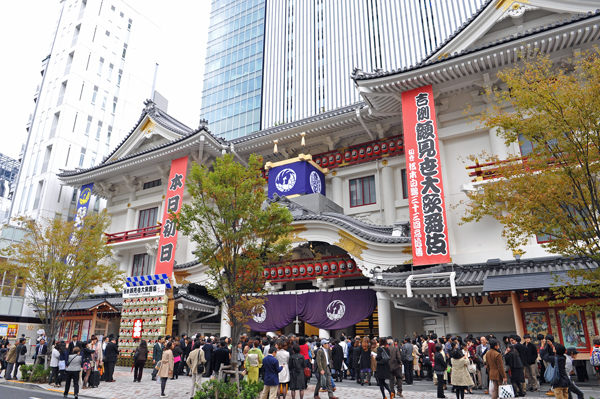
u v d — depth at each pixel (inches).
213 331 1018.1
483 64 717.3
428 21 2201.0
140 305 937.5
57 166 1540.4
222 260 490.3
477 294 625.9
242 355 581.3
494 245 711.1
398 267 785.6
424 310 746.8
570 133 365.1
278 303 872.3
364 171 984.3
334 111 982.4
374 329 906.7
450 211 770.2
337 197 1004.6
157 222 1114.1
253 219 487.8
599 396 437.7
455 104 825.5
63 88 1680.6
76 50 1700.3
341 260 829.8
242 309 490.9
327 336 807.7
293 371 427.8
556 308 575.8
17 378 718.5
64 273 720.3
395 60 2233.0
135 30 2000.5
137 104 1940.2
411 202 733.9
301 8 2758.4
